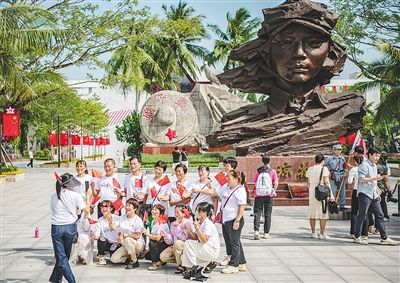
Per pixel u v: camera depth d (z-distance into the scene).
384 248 9.48
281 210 14.50
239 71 17.03
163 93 33.75
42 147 61.84
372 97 47.94
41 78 21.00
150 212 9.00
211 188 8.56
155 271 7.90
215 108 34.47
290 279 7.39
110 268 8.08
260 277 7.50
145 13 21.73
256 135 16.48
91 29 20.45
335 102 16.70
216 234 7.55
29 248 9.43
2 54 17.67
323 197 10.09
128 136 36.78
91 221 8.41
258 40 16.47
